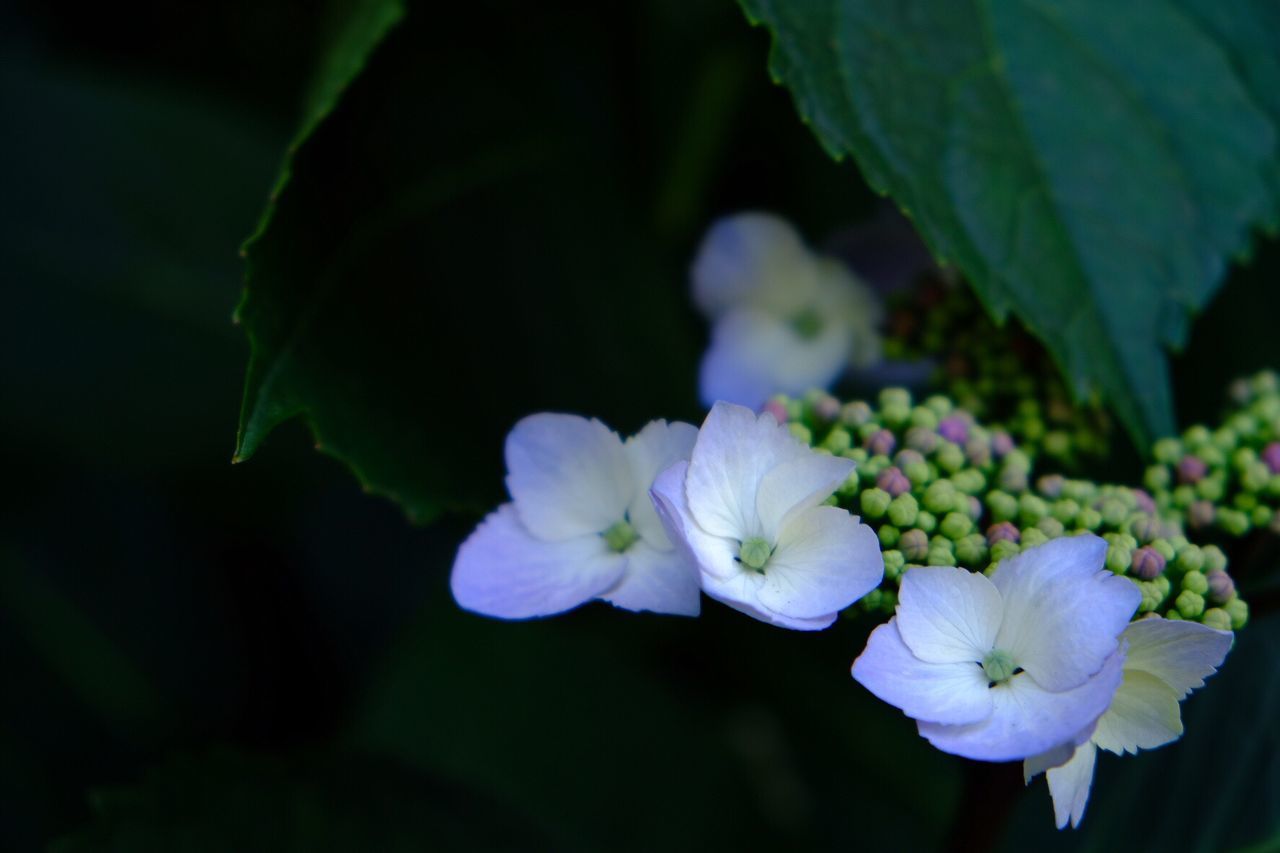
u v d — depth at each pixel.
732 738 0.83
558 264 0.82
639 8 0.84
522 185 0.83
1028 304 0.76
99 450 0.85
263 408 0.73
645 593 0.70
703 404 0.81
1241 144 0.78
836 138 0.75
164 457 0.85
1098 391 0.76
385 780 0.81
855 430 0.73
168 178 0.85
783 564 0.69
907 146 0.76
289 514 0.86
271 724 0.85
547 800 0.82
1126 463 0.81
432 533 0.87
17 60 0.85
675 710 0.83
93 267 0.85
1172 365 0.84
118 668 0.85
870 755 0.83
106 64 0.86
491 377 0.79
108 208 0.85
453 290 0.80
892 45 0.76
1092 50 0.78
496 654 0.83
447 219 0.81
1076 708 0.67
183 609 0.86
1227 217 0.77
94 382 0.85
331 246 0.76
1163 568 0.71
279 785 0.80
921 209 0.76
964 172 0.76
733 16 0.84
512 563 0.71
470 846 0.81
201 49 0.86
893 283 0.82
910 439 0.73
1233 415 0.77
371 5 0.77
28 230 0.85
